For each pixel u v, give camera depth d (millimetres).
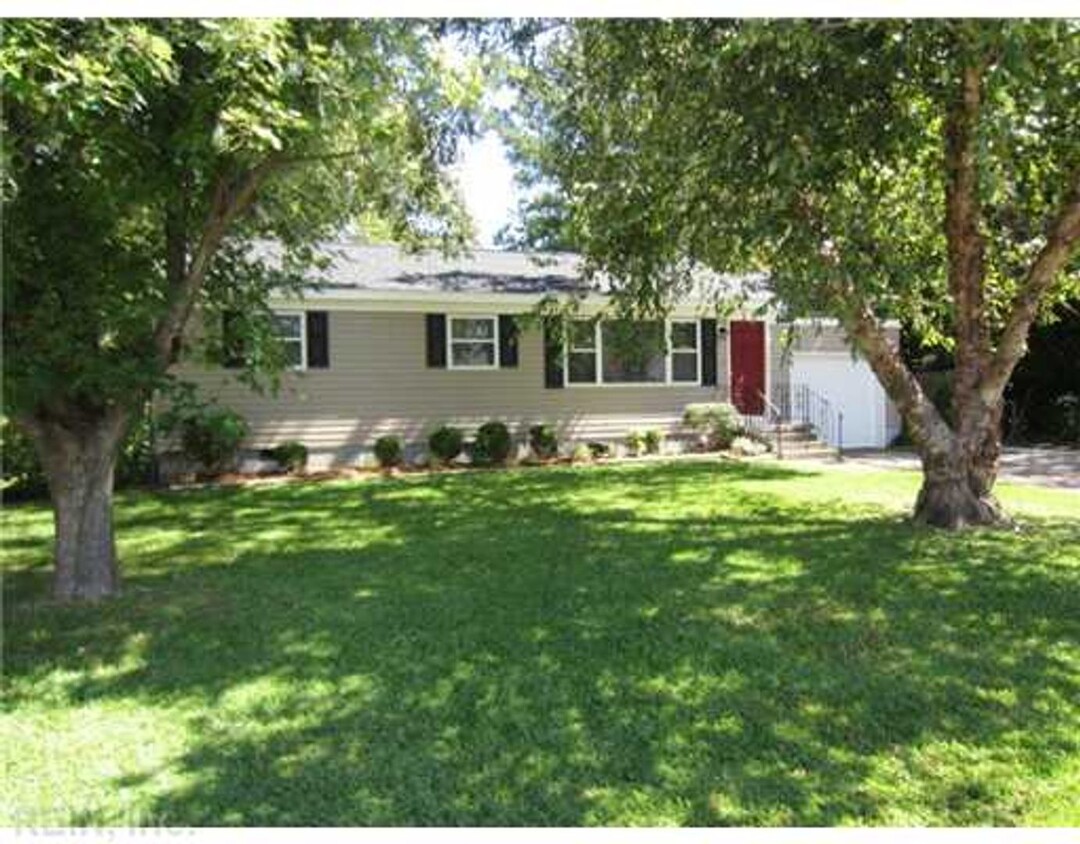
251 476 14867
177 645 5605
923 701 4551
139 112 6223
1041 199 9141
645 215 9148
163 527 10117
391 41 7223
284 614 6273
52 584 7207
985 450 9375
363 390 16062
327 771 3877
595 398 17766
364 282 16203
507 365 17094
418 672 5043
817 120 7125
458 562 7926
